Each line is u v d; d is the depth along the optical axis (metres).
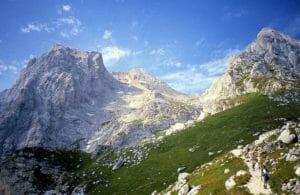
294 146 54.88
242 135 167.75
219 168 66.25
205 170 71.56
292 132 60.19
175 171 159.25
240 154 66.00
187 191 65.62
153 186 151.38
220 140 175.00
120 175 187.75
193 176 74.44
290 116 185.62
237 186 50.53
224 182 56.06
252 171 54.62
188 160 165.88
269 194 45.09
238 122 197.88
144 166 185.88
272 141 62.59
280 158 53.53
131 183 168.62
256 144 65.94
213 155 156.38
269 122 178.25
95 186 186.25
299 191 43.09
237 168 58.75
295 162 49.47
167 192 82.19
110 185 178.12
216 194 53.38
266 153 59.06
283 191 44.38
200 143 185.62
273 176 48.41
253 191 47.28
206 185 60.03
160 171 167.75
